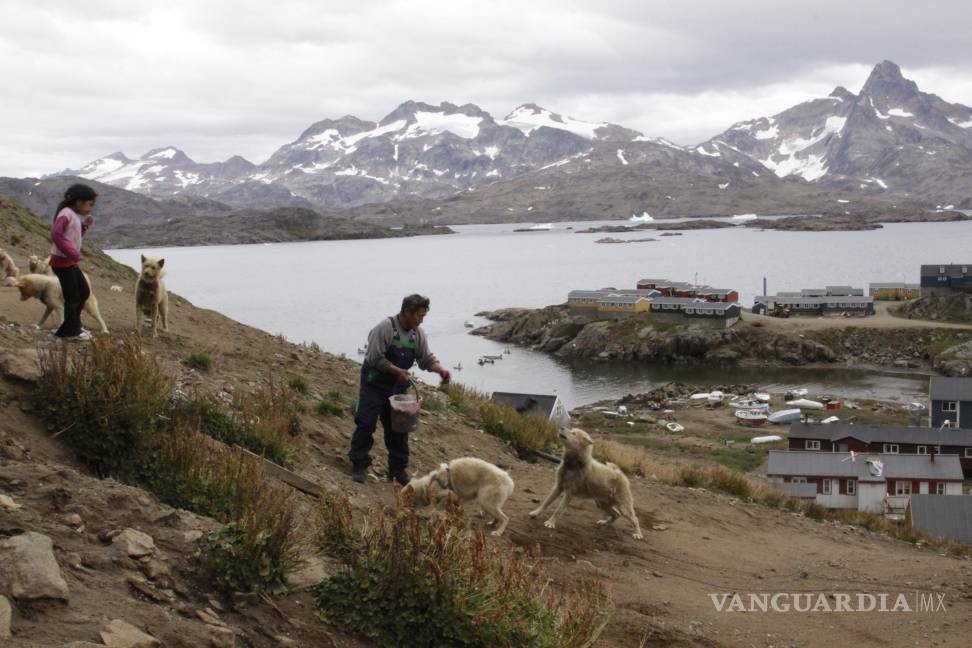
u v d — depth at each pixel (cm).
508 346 11900
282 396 1133
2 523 502
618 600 859
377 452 1168
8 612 407
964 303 11994
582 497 1180
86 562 497
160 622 463
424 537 635
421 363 1015
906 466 4600
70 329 1089
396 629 571
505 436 1647
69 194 1074
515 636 600
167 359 1237
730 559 1152
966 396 6675
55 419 717
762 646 799
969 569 1220
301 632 534
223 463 755
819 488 4622
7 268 1709
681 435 6706
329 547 658
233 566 550
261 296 17862
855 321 11712
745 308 13900
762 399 8056
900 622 915
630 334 11325
